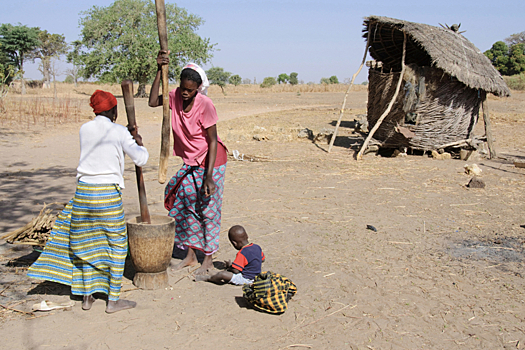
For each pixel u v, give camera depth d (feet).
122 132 11.75
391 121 39.45
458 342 10.94
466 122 39.34
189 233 14.96
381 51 47.03
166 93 12.99
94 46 146.61
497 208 23.25
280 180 29.40
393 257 16.44
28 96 128.26
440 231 19.53
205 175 14.24
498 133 57.52
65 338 10.64
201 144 14.03
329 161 36.55
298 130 57.11
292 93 206.69
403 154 39.47
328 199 24.71
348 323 11.72
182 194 14.69
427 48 35.68
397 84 37.32
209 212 14.53
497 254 16.90
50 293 12.96
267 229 19.51
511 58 294.25
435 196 25.66
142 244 12.87
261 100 144.46
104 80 150.41
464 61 36.63
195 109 13.46
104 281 12.14
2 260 15.14
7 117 61.31
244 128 60.59
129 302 12.28
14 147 41.14
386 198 25.09
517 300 13.16
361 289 13.75
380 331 11.35
